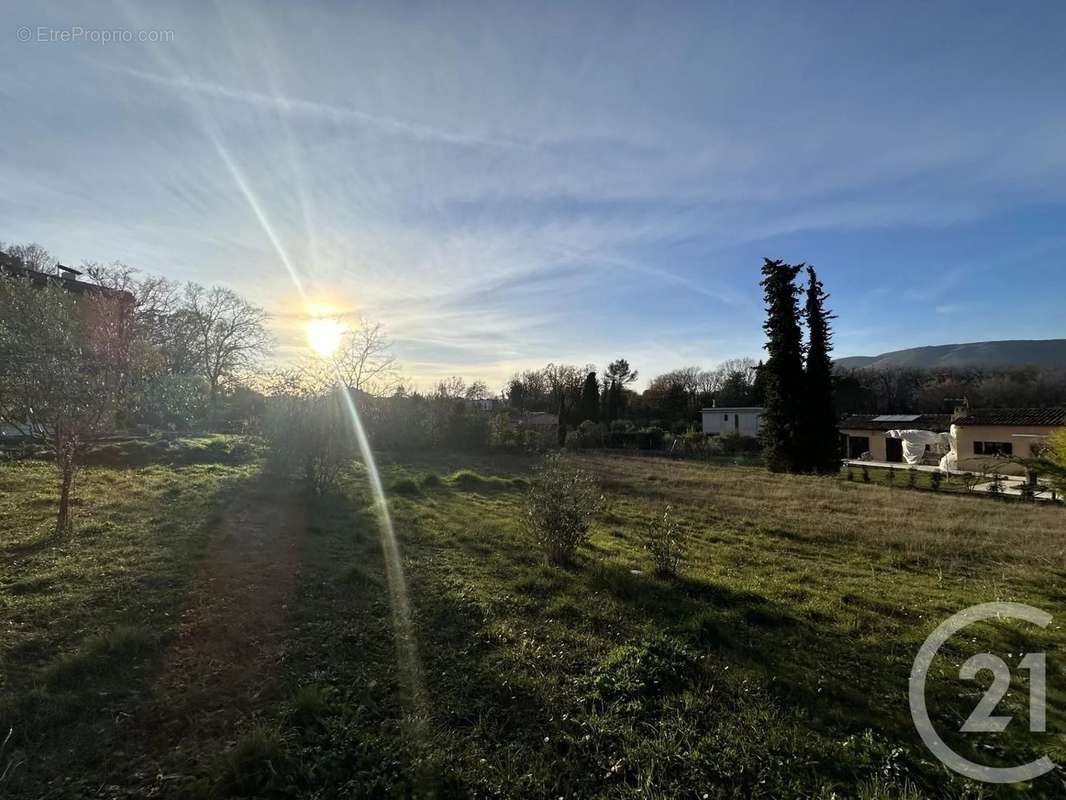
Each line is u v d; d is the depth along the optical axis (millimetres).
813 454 23859
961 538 9156
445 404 25438
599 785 2619
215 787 2439
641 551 7512
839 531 9633
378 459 18750
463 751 2799
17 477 9500
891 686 3709
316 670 3545
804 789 2633
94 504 7941
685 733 3018
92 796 2357
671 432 43781
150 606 4371
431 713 3109
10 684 3143
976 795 2625
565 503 6820
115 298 8891
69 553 5562
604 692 3426
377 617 4457
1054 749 3006
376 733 2906
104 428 7680
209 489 9562
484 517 9266
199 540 6309
